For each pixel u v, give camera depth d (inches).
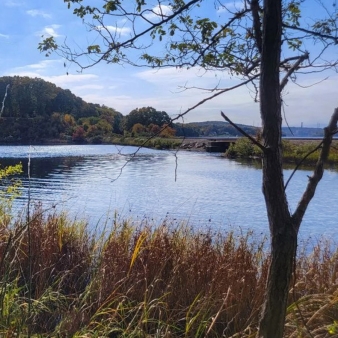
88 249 241.6
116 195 882.8
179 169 1539.1
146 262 206.1
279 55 72.7
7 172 294.5
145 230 239.5
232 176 1291.8
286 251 72.8
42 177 1245.1
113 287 192.5
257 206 761.0
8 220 247.3
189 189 999.0
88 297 193.3
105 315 178.4
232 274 189.9
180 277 196.9
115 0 90.3
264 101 72.8
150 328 175.3
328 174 1242.6
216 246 222.2
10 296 156.9
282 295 73.9
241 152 2162.9
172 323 182.5
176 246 222.2
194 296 193.2
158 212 689.0
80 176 1288.1
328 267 182.1
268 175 72.6
